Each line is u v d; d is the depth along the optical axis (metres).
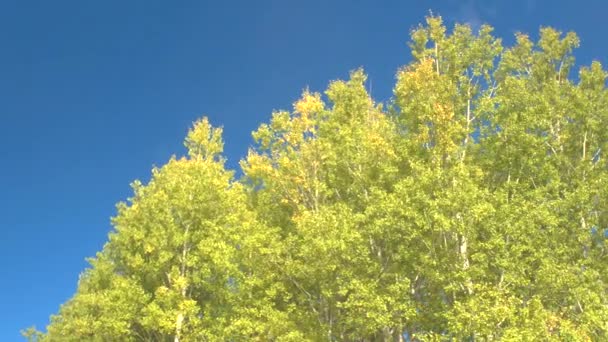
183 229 27.56
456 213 21.23
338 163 27.11
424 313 22.19
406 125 26.08
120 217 29.39
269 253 24.39
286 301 24.86
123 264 29.41
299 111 29.00
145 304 26.00
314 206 27.28
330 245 21.91
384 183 25.33
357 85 30.38
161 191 27.53
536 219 22.23
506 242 21.44
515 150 25.06
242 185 30.42
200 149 31.12
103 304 26.33
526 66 31.72
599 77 28.97
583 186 23.95
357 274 22.72
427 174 22.00
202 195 27.48
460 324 19.38
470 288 20.83
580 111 27.48
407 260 22.81
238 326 23.69
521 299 20.83
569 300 21.39
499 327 19.80
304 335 23.45
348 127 27.70
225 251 25.22
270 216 29.12
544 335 19.39
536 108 26.44
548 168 24.70
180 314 24.77
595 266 23.09
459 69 26.78
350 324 24.03
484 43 26.95
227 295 25.44
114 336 26.56
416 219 21.39
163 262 26.20
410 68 26.52
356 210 26.16
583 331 19.95
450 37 27.31
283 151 28.70
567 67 31.47
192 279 26.06
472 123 25.89
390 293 21.86
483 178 25.03
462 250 21.84
